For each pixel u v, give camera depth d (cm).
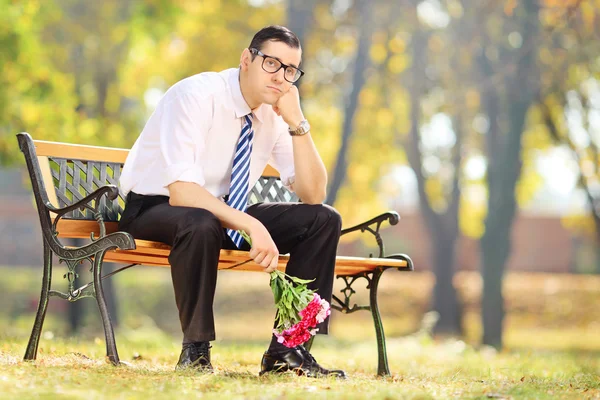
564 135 2034
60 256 398
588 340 2364
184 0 1981
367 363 603
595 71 1806
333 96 2245
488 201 2131
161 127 396
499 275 2123
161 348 655
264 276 3338
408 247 3778
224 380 347
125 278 3106
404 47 2112
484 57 1966
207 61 2088
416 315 2880
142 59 2122
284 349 392
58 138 1551
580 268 3897
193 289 371
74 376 334
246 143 410
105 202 452
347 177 2538
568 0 1598
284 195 519
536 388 382
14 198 3872
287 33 404
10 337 603
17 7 1474
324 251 404
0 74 1470
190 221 368
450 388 368
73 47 1942
